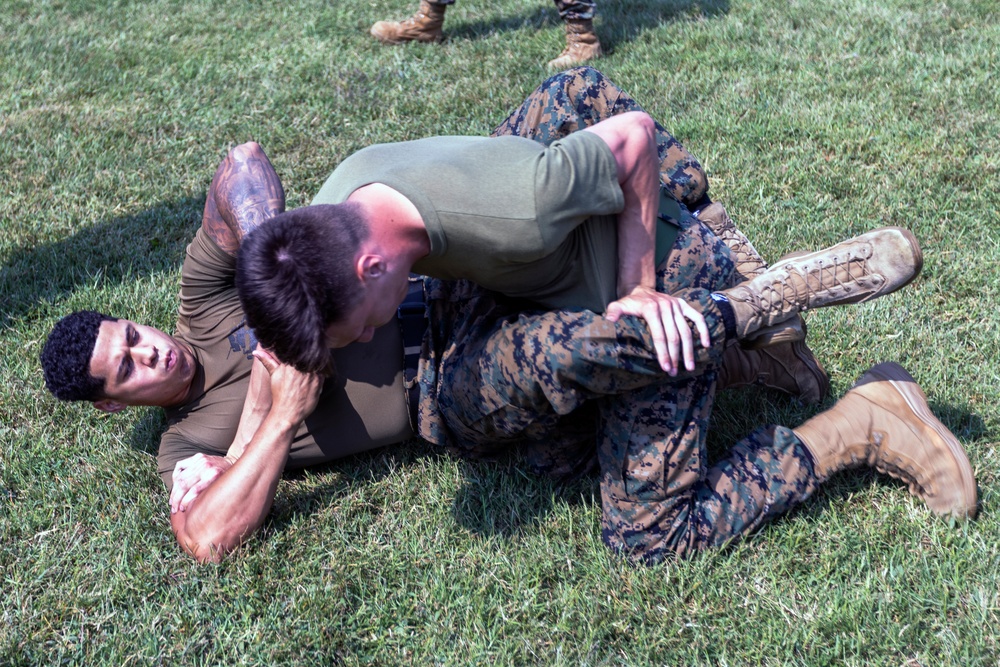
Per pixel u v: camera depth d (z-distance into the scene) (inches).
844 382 114.7
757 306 87.0
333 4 255.0
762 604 88.4
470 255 78.7
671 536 92.0
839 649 83.0
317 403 101.3
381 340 102.1
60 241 155.2
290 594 94.0
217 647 89.0
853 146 161.0
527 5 245.0
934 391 110.1
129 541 100.6
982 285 127.3
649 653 85.3
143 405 104.6
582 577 93.7
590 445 103.1
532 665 86.0
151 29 241.9
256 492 96.5
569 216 79.0
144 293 140.9
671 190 108.4
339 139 181.2
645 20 223.9
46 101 203.2
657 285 93.5
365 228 74.7
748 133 168.2
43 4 264.1
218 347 104.9
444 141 84.1
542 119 105.8
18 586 96.4
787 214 146.4
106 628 92.3
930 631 84.1
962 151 156.3
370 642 89.4
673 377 87.3
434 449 111.3
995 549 89.7
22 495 108.2
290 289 71.7
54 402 121.0
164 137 186.5
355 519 102.6
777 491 93.5
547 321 84.3
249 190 102.7
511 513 101.6
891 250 88.0
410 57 216.5
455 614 90.7
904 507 96.2
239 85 205.9
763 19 217.5
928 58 189.6
